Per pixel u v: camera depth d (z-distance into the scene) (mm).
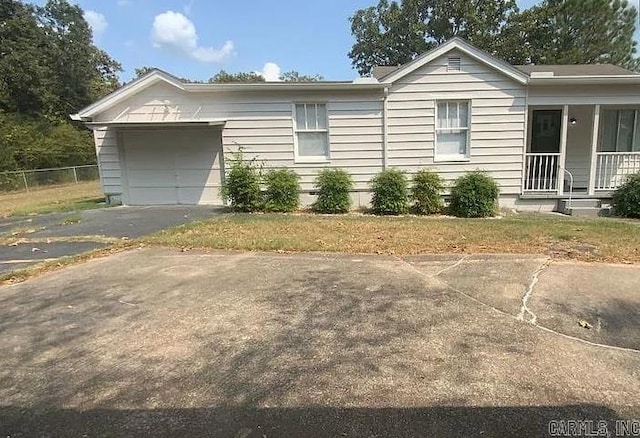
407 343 3248
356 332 3459
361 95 10758
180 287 4680
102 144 11570
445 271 5148
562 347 3148
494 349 3129
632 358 2980
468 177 10031
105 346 3266
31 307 4125
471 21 31047
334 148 11016
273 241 6863
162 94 10992
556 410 2389
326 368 2885
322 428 2246
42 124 30625
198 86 10688
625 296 4203
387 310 3920
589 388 2607
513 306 3980
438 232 7594
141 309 4035
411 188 10461
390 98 10742
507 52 29719
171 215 9891
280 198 10484
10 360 3062
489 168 10898
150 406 2471
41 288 4711
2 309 4082
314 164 11094
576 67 13070
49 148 27469
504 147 10773
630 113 11609
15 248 6734
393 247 6441
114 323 3707
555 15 28172
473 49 10297
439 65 10523
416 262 5590
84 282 4906
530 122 11977
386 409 2408
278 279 4914
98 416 2383
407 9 34531
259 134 11047
